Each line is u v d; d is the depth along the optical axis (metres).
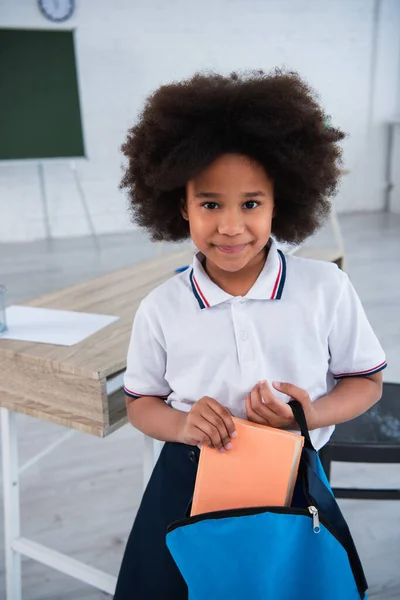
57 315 1.38
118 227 5.79
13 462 1.35
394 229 5.47
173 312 0.84
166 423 0.84
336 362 0.87
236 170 0.71
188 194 0.75
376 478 1.94
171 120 0.73
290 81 0.75
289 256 0.86
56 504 1.86
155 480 0.91
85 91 5.40
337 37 5.88
